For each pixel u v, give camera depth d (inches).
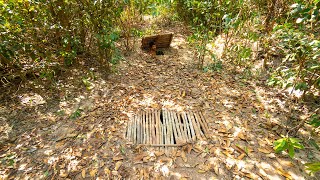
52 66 109.3
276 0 118.4
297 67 89.9
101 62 128.1
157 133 90.1
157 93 114.7
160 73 133.3
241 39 149.1
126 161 78.2
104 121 95.6
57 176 72.7
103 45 116.2
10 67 98.8
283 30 89.2
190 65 141.9
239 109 101.6
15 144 83.9
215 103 106.7
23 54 99.6
